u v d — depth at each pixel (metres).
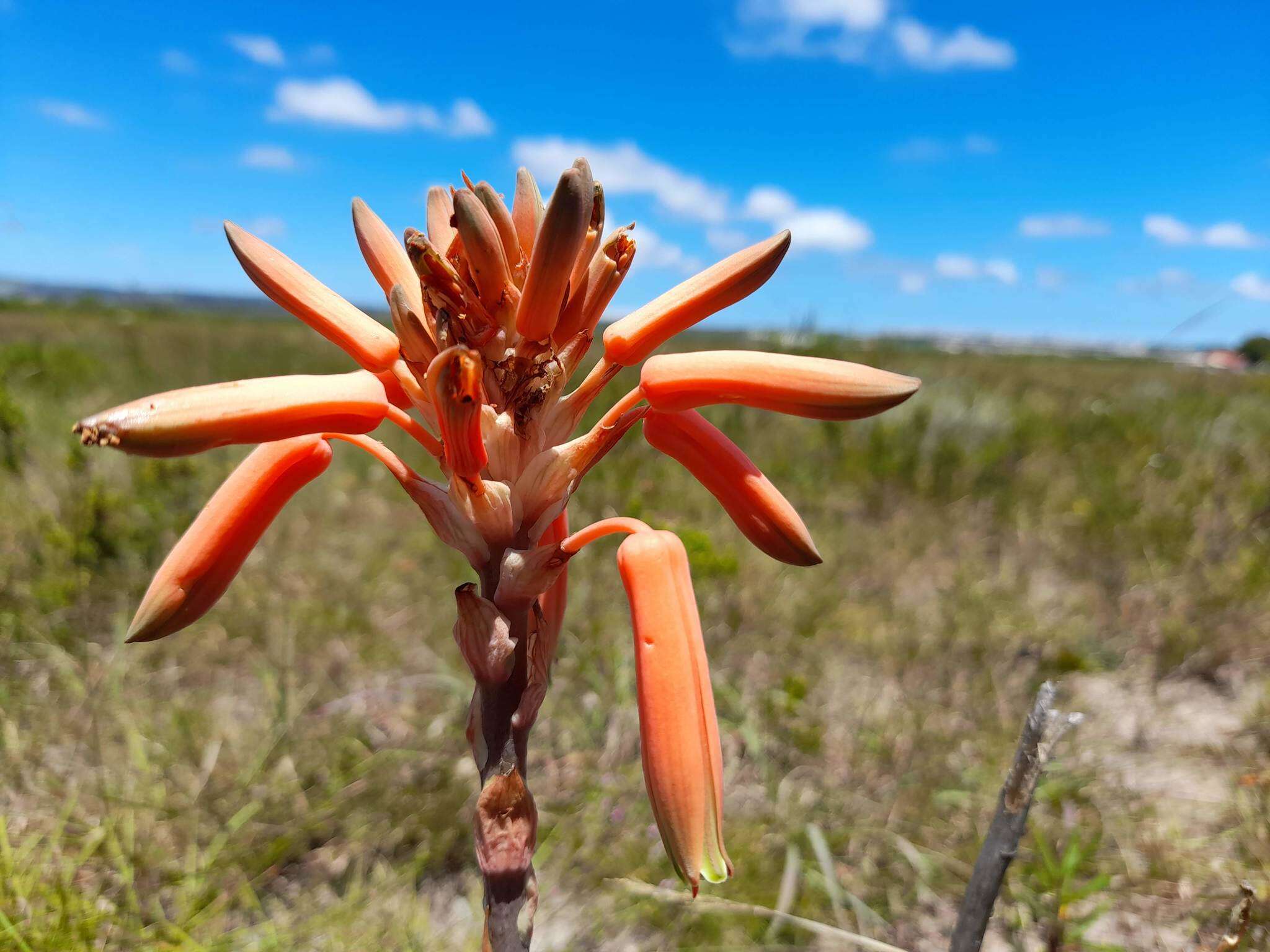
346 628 4.80
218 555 1.44
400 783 3.65
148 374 10.48
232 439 1.29
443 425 1.31
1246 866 3.28
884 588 5.93
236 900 3.13
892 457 8.45
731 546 5.63
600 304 1.44
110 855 3.12
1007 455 8.93
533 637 1.53
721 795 1.32
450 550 6.00
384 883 3.15
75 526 5.11
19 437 6.43
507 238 1.42
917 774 3.90
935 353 14.39
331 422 1.37
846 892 3.22
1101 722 4.41
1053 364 16.31
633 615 1.32
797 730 4.12
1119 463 8.80
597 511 5.89
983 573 6.16
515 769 1.47
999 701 4.56
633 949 3.06
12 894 2.79
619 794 3.70
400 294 1.38
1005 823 1.71
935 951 3.09
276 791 3.48
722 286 1.46
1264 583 5.79
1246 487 7.66
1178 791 3.83
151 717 3.96
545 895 3.27
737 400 1.44
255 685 4.39
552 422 1.52
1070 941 2.83
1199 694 4.73
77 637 4.54
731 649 4.86
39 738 3.68
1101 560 6.52
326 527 6.25
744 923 3.12
